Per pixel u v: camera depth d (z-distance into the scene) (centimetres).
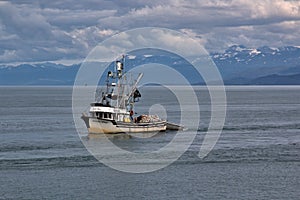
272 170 9044
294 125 16912
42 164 9475
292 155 10506
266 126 16538
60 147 11481
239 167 9281
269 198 7381
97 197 7388
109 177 8469
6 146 11700
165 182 8200
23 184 8025
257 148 11406
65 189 7750
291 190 7775
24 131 14900
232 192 7656
